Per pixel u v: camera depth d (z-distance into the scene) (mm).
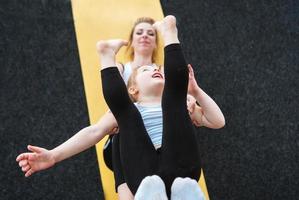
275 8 3096
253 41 2986
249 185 2570
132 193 1770
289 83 2881
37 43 2881
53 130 2656
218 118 2035
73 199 2494
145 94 1960
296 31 3045
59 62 2838
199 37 2975
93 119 2416
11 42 2871
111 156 2166
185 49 2930
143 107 1911
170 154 1680
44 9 2982
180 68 1705
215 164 2621
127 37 2688
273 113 2785
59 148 1917
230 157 2646
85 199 2498
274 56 2953
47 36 2904
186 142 1695
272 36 3012
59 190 2514
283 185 2576
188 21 3018
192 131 1726
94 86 2514
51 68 2818
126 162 1724
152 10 2783
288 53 2967
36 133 2641
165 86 1741
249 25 3037
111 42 1828
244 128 2734
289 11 3092
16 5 2982
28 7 2982
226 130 2725
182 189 1604
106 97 1743
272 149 2678
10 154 2574
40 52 2857
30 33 2904
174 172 1667
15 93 2740
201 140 2691
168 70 1711
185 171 1677
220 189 2553
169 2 3070
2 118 2662
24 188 2508
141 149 1711
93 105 2455
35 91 2754
